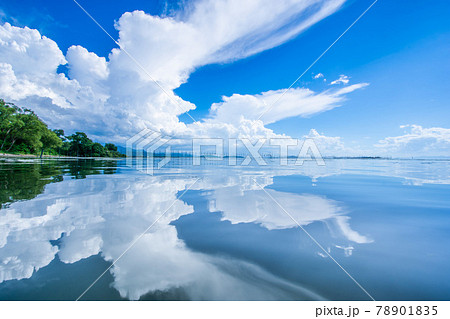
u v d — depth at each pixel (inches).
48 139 1740.9
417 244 84.2
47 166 522.9
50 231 92.7
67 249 75.6
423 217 120.0
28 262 65.7
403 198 171.6
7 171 353.7
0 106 1487.5
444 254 75.3
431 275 61.9
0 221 104.4
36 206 133.7
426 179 310.3
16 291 52.4
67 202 145.4
